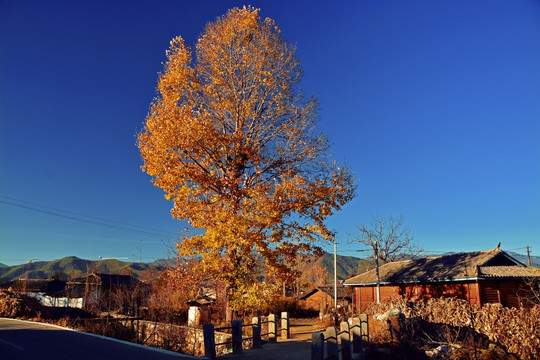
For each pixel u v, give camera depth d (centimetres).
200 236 2230
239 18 2539
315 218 2277
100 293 4638
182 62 2395
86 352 1080
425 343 1625
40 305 2480
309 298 5688
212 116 2484
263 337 1867
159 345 1895
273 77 2545
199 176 2250
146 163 2256
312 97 2622
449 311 2238
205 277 2427
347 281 4166
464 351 1448
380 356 1500
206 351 1091
